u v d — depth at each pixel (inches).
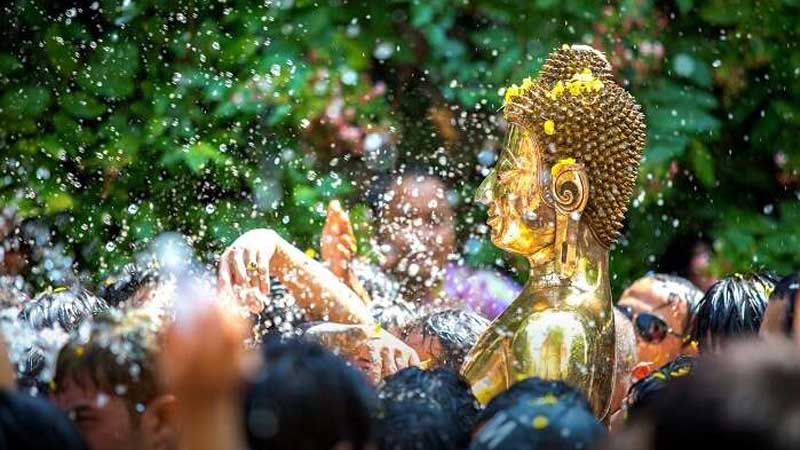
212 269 189.0
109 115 291.6
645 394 139.2
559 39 303.7
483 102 297.6
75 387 128.9
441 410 128.6
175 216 281.9
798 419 80.2
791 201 314.8
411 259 271.3
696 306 199.5
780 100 316.8
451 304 254.2
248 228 280.7
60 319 170.9
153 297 169.8
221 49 295.0
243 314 159.9
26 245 270.2
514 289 272.7
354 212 280.2
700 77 307.7
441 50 299.9
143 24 296.4
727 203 313.3
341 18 302.4
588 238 151.9
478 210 298.2
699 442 81.3
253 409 103.7
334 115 295.0
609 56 305.1
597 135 150.4
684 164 310.2
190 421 93.8
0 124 284.8
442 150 299.4
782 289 149.7
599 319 149.3
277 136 293.4
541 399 120.6
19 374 163.2
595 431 116.8
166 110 290.2
